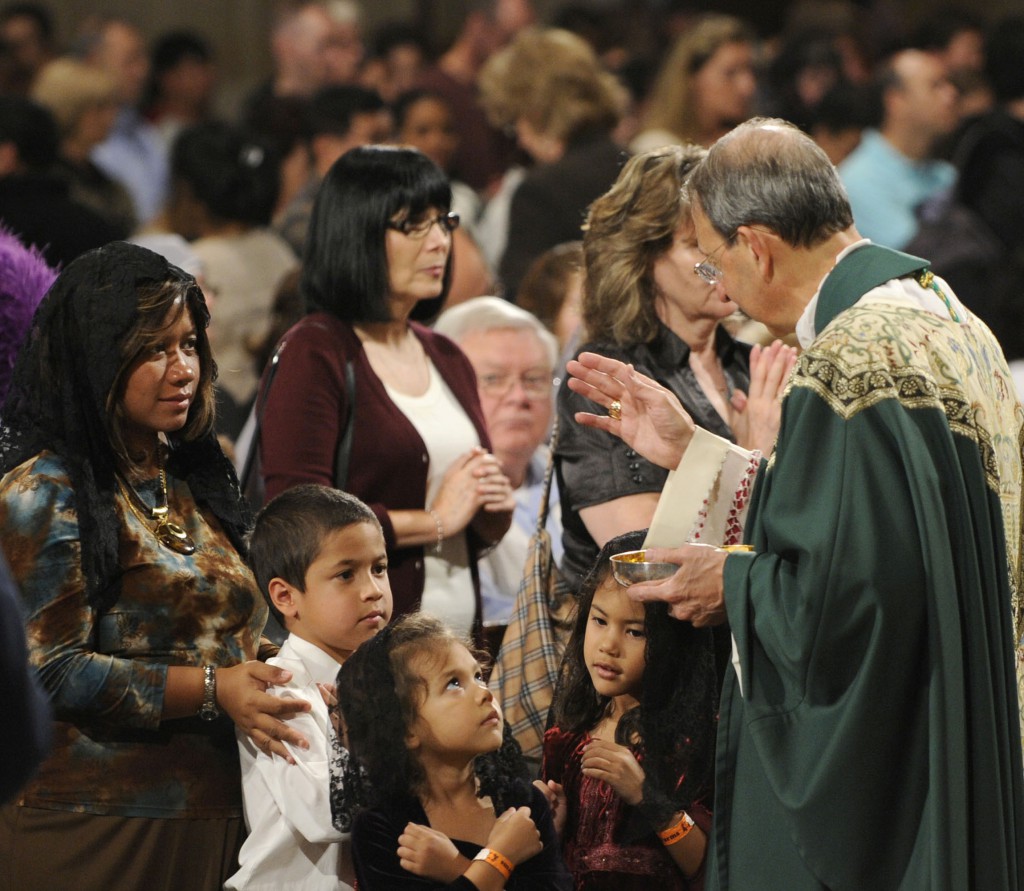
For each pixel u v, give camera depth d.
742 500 8.16
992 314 14.57
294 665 8.18
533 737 8.82
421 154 9.83
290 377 9.53
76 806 7.72
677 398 8.80
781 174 7.35
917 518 6.91
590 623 8.10
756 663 7.23
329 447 9.48
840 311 7.33
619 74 24.59
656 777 7.80
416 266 9.73
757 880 7.30
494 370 11.30
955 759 6.89
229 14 30.53
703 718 7.89
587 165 16.39
